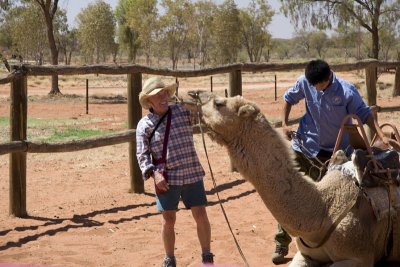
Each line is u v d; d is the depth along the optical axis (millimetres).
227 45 83688
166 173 5797
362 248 4996
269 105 30391
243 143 4848
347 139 6105
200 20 83312
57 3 39375
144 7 82688
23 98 8586
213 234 7691
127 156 14828
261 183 4836
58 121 23734
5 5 45625
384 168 5223
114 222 8461
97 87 50656
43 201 10078
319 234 4957
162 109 5828
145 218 8680
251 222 8281
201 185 5984
